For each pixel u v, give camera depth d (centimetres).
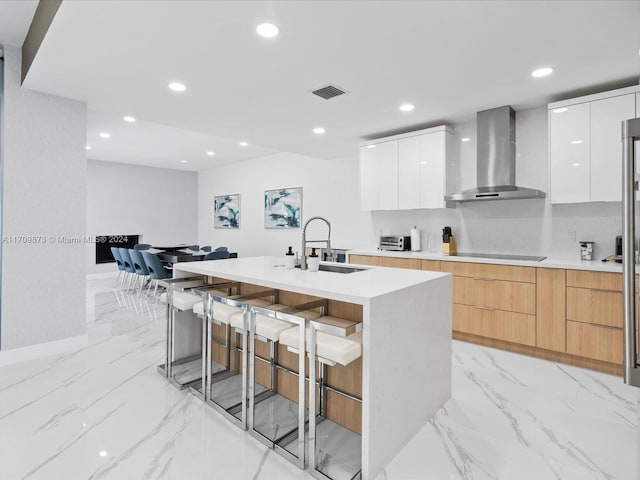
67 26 212
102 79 289
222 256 649
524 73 282
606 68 273
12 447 195
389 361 185
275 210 738
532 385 275
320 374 229
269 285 218
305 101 342
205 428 216
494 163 370
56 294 330
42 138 320
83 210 343
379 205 462
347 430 218
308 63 262
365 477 172
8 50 303
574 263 314
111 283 751
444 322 242
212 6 194
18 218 310
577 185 319
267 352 267
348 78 290
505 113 362
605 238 337
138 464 183
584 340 300
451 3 193
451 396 257
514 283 336
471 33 223
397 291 190
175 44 234
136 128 547
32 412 231
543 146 364
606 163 304
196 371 295
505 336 342
